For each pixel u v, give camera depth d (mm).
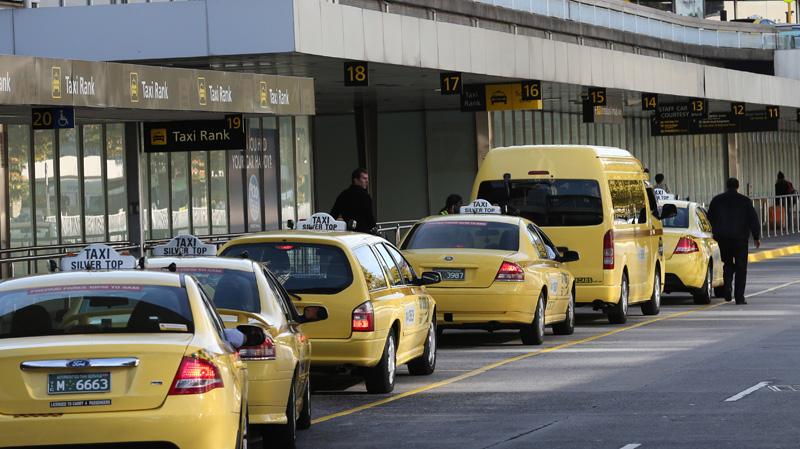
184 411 22016
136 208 62562
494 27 105688
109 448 21875
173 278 24609
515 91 92312
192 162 82625
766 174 185000
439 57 79812
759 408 34562
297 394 31031
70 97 48812
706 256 72125
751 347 49281
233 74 57094
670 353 47969
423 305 42844
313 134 105562
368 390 39156
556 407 35656
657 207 69562
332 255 38031
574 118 128750
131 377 22094
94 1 76438
